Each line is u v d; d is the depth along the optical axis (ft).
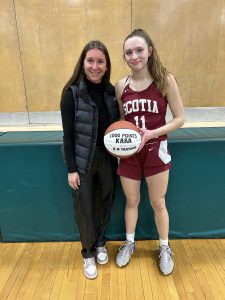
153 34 10.71
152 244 5.99
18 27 10.69
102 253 5.45
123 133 4.22
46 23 10.67
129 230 5.42
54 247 5.97
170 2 10.30
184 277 5.01
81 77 4.37
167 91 4.38
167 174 4.77
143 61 4.20
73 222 5.98
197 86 11.30
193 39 10.73
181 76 11.19
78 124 4.40
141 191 5.67
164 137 4.63
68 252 5.81
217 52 10.84
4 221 5.98
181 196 5.73
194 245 5.90
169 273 5.06
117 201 5.80
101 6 10.44
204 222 5.95
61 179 5.61
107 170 4.86
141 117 4.47
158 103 4.38
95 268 5.11
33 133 6.08
